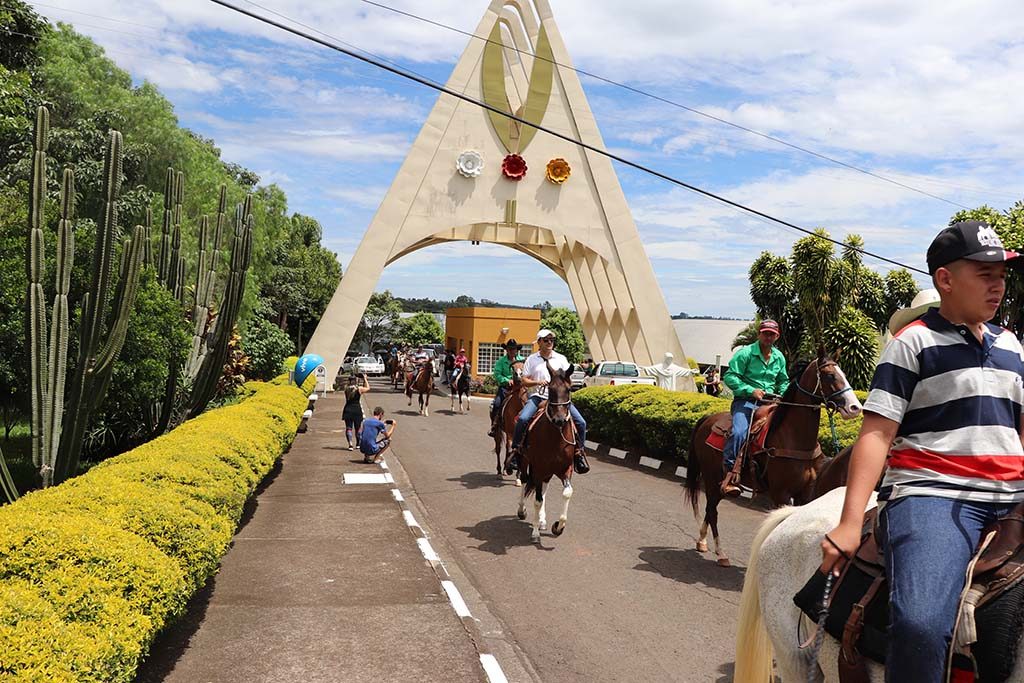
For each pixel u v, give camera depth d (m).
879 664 3.03
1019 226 19.42
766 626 3.67
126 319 10.62
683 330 69.19
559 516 11.09
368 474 14.49
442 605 7.14
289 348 38.41
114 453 15.53
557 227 33.66
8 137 20.55
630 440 17.02
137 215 23.19
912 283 40.84
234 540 9.48
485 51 33.19
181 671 5.60
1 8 17.47
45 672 3.67
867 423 3.01
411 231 32.69
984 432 2.90
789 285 40.19
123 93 25.75
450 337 58.34
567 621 6.95
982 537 2.87
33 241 9.70
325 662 5.82
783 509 3.93
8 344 12.84
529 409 10.21
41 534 4.95
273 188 51.81
